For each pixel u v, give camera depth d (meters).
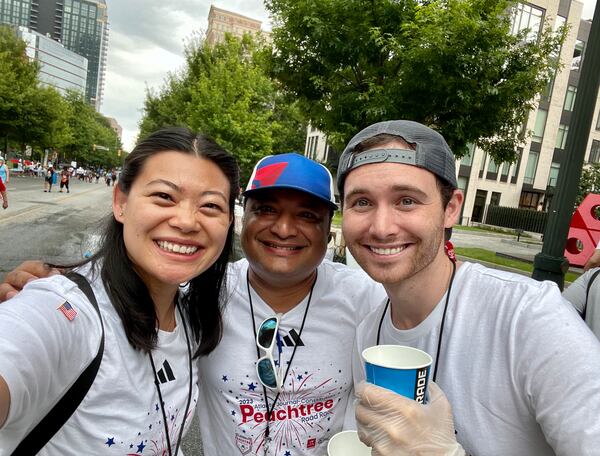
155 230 0.57
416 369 0.48
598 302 0.81
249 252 0.76
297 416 0.76
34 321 0.47
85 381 0.53
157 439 0.60
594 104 1.57
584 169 11.16
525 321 0.52
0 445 0.47
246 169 7.78
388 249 0.57
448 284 0.61
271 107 10.12
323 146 13.86
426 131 0.58
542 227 11.52
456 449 0.48
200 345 0.70
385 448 0.47
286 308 0.79
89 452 0.54
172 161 0.57
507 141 3.76
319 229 0.76
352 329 0.80
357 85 3.31
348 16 3.02
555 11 11.23
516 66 3.02
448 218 0.61
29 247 3.77
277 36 3.49
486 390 0.54
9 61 13.73
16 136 14.65
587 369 0.45
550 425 0.47
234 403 0.76
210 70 10.01
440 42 2.53
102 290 0.58
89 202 8.75
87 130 28.14
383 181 0.55
